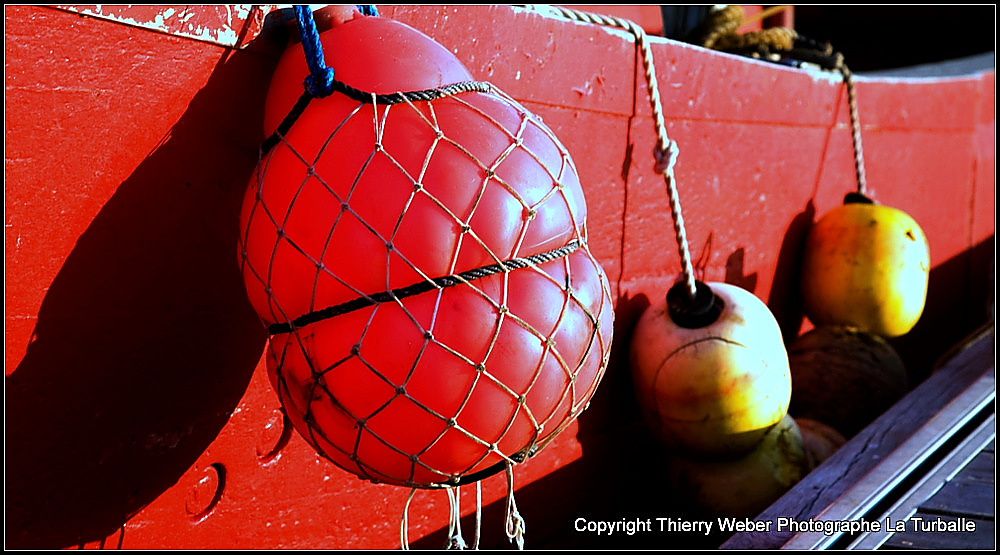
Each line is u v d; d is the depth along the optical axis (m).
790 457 2.51
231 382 1.73
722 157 2.83
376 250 1.34
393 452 1.44
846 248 3.14
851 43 5.90
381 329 1.35
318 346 1.40
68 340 1.47
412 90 1.42
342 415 1.42
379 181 1.35
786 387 2.43
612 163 2.42
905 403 2.57
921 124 3.89
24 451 1.45
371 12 1.64
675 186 2.42
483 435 1.42
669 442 2.49
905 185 3.85
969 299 4.49
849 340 3.10
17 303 1.40
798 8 5.41
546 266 1.44
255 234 1.45
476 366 1.37
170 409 1.63
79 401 1.50
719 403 2.33
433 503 2.19
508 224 1.38
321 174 1.38
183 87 1.53
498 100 1.51
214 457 1.73
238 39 1.58
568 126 2.25
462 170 1.37
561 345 1.43
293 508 1.88
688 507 2.54
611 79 2.35
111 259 1.50
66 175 1.42
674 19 3.45
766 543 1.86
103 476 1.56
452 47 1.89
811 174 3.28
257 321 1.75
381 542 2.06
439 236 1.34
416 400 1.37
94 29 1.42
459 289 1.37
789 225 3.20
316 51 1.43
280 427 1.84
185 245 1.59
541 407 1.45
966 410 2.48
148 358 1.58
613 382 2.59
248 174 1.66
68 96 1.40
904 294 3.11
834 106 3.33
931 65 5.92
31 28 1.35
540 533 2.46
